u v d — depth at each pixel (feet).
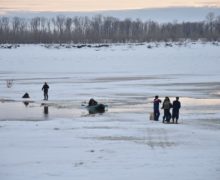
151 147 95.40
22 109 177.37
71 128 123.44
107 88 256.73
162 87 258.98
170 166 78.13
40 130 120.06
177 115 135.54
